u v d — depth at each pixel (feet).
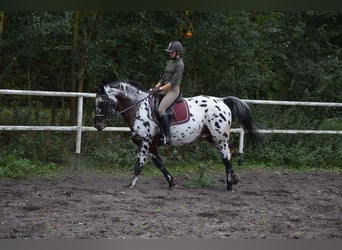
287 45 44.50
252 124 27.78
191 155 34.94
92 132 33.73
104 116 25.67
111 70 36.73
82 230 18.48
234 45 38.42
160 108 25.38
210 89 39.73
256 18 44.52
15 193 23.95
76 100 36.17
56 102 36.94
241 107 27.55
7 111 34.58
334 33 45.55
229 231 19.12
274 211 22.74
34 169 29.14
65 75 36.81
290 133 37.86
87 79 37.24
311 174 34.12
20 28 33.40
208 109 26.68
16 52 34.42
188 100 26.73
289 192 27.58
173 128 25.81
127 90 26.03
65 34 34.30
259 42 42.11
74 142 33.37
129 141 33.73
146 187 27.07
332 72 44.45
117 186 26.81
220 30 37.50
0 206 21.48
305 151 37.78
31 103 36.04
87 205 22.33
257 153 36.73
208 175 31.53
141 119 25.77
